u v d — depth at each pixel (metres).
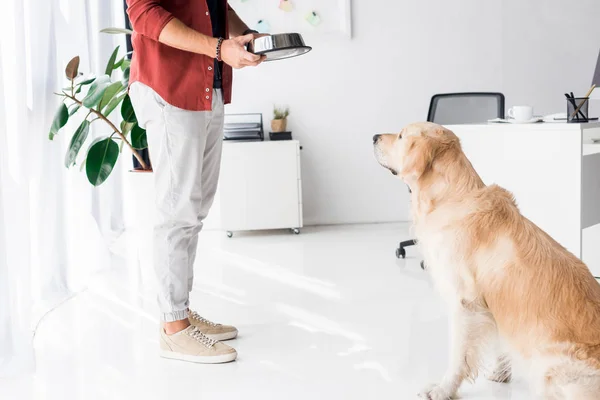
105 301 3.24
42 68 2.97
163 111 2.30
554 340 1.70
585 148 2.76
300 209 4.70
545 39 5.01
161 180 2.37
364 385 2.19
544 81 5.05
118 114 4.27
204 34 2.35
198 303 3.17
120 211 4.75
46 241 3.16
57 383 2.27
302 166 5.06
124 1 4.45
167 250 2.42
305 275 3.62
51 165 3.12
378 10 4.94
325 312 2.96
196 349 2.43
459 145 1.99
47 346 2.63
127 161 4.80
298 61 4.95
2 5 2.42
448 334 2.62
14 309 2.37
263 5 4.86
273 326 2.80
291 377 2.27
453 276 1.90
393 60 4.99
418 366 2.32
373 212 5.11
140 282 3.58
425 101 5.04
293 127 5.02
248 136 4.71
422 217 1.98
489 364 2.19
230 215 4.67
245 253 4.22
